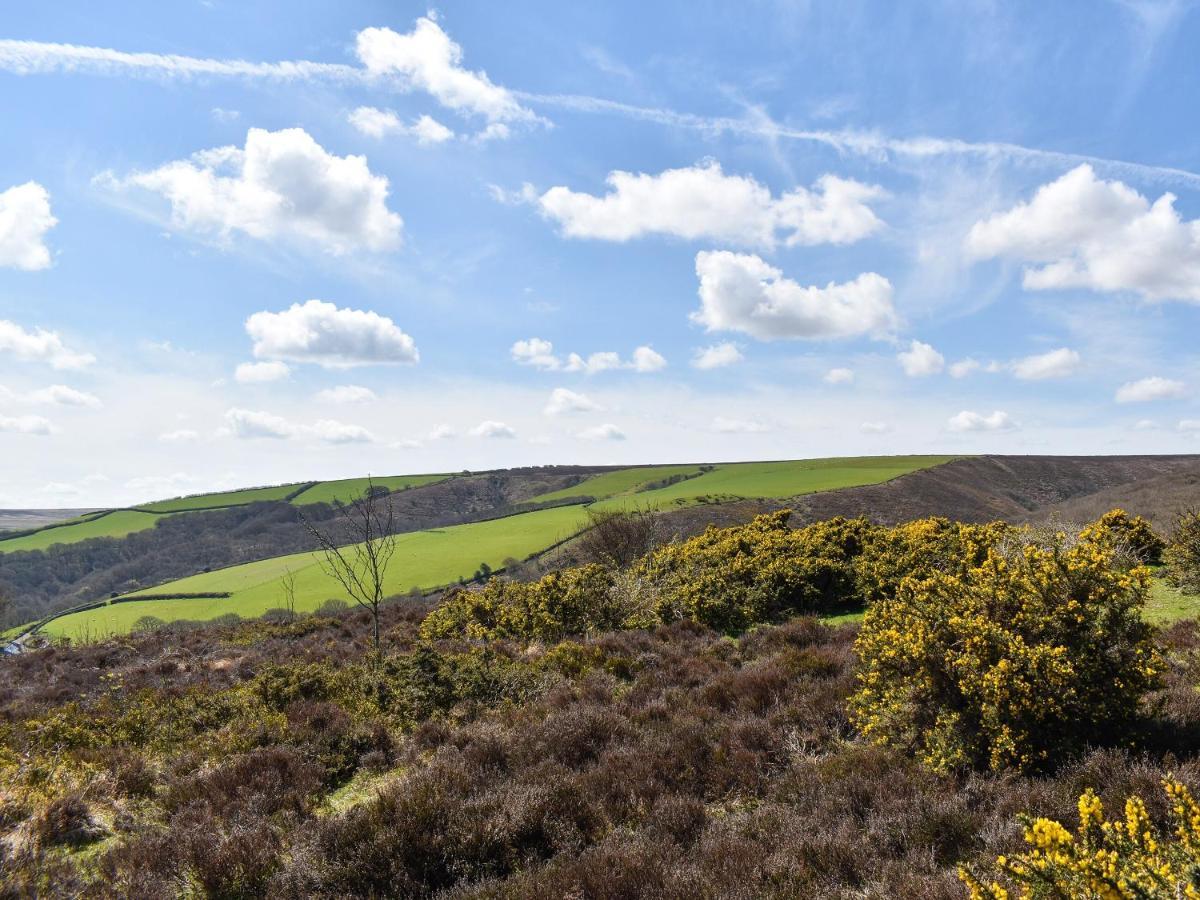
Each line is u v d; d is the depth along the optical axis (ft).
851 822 15.38
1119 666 16.42
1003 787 15.33
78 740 27.81
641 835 16.48
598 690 30.42
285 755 24.56
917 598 20.51
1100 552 17.90
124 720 30.19
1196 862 8.07
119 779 23.30
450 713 30.55
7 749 25.08
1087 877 7.91
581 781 19.95
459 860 16.26
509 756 23.04
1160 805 12.81
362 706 31.55
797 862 14.06
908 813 15.14
